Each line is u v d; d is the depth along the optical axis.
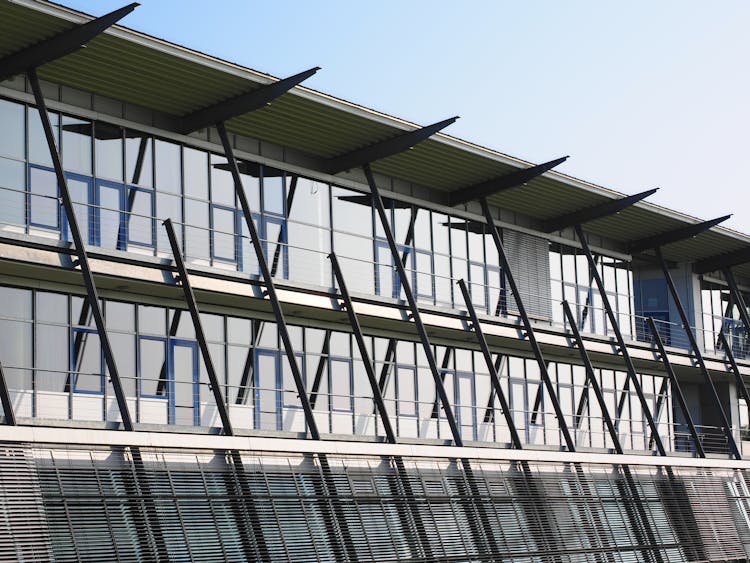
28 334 25.25
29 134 25.50
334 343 31.42
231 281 27.95
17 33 23.59
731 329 46.16
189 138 28.38
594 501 33.72
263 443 25.66
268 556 25.11
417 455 28.89
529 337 33.56
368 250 32.34
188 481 24.56
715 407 45.12
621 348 37.00
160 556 23.31
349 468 27.84
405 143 30.05
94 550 22.34
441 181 33.84
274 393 29.72
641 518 35.00
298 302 29.19
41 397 25.17
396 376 32.97
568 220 37.47
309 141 30.31
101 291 26.59
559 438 37.88
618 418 40.66
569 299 38.78
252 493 25.50
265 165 30.16
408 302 30.72
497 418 35.75
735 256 43.44
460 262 35.00
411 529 28.23
